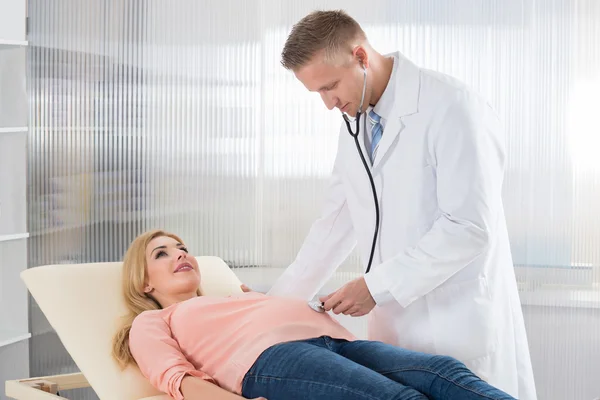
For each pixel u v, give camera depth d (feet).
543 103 9.36
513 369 6.61
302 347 6.37
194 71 10.30
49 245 10.69
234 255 10.36
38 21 10.56
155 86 10.41
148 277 7.70
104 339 7.21
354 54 6.30
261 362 6.41
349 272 9.96
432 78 6.45
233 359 6.57
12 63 10.04
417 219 6.45
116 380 6.84
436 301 6.43
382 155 6.51
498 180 6.36
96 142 10.55
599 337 9.43
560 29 9.27
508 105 9.43
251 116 10.19
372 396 5.67
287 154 10.11
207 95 10.29
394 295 6.23
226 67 10.22
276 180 10.17
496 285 6.53
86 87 10.53
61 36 10.53
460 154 6.17
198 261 8.46
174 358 6.60
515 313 6.79
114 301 7.64
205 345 6.86
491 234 6.20
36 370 10.72
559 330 9.51
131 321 7.39
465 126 6.20
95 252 10.62
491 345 6.43
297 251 10.16
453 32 9.52
